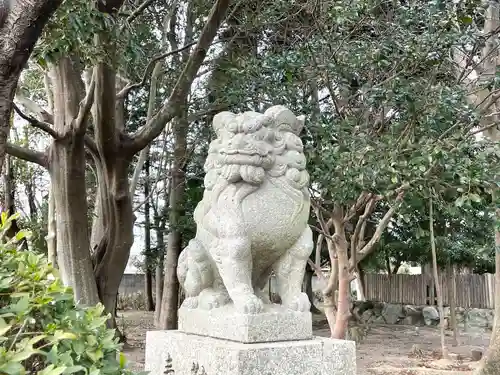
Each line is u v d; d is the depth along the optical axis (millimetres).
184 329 3375
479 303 14719
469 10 5797
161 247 13117
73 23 4316
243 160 3070
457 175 5133
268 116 3209
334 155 5453
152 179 12242
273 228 3105
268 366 2756
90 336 1862
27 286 1878
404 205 5984
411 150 5457
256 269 3277
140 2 8555
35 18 2557
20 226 12656
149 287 19062
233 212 3076
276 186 3170
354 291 19750
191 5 8992
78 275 7746
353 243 7367
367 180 5387
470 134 5555
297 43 7285
